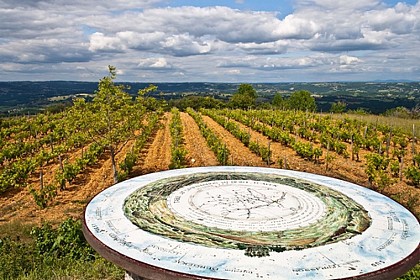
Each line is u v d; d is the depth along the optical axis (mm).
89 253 9953
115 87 18828
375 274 4117
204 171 8742
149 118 31484
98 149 24000
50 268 9141
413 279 7543
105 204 6305
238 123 43125
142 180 7883
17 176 19094
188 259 4422
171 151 26000
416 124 35719
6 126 40281
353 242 4883
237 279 3992
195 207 6203
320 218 5742
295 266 4262
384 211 6070
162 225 5430
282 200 6590
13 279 8633
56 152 24672
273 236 5078
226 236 5070
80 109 19156
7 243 10766
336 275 4070
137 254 4539
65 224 10828
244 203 6410
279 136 29812
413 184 18469
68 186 19328
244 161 24219
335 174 20547
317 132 34531
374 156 19781
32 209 16016
